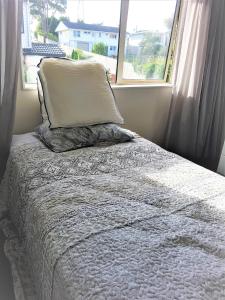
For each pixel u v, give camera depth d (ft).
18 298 4.32
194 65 8.46
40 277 3.70
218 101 8.89
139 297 2.60
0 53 5.72
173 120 9.25
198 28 8.12
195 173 5.23
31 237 4.15
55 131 6.04
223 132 9.22
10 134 6.46
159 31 8.48
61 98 6.16
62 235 3.43
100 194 4.30
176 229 3.60
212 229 3.68
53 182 4.62
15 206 5.25
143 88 8.57
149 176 5.00
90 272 2.87
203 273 2.93
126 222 3.66
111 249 3.18
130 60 8.40
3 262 5.14
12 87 6.15
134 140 6.66
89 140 6.11
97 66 6.84
